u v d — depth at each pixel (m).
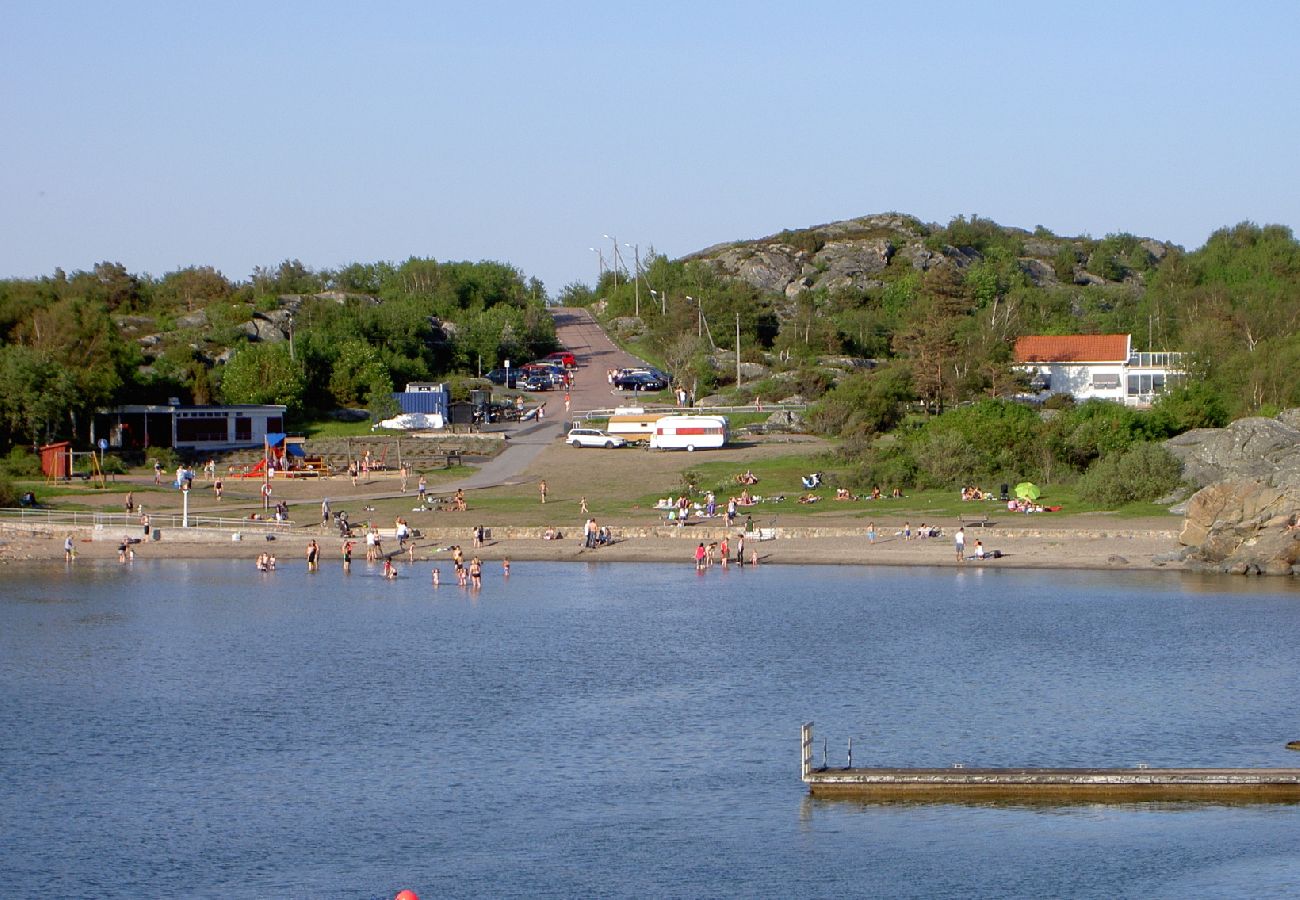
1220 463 113.88
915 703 62.06
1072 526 104.56
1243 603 83.56
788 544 104.62
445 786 51.56
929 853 44.88
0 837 46.72
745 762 54.12
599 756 54.97
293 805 49.62
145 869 44.06
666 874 43.47
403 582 96.19
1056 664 68.88
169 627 81.06
